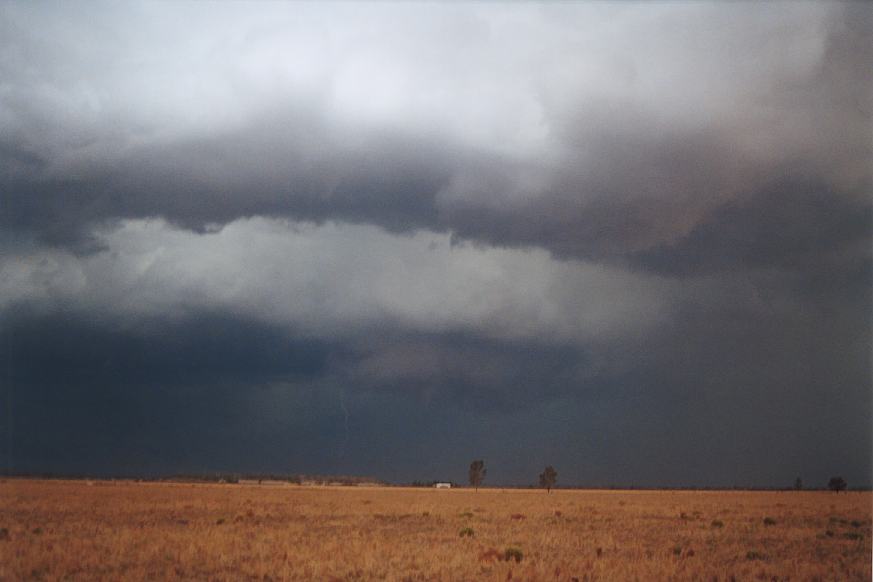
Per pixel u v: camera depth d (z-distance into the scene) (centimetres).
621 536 3072
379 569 2086
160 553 2348
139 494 6638
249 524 3447
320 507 5056
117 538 2669
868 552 2641
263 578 1964
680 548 2614
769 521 3850
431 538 2908
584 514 4606
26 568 2016
